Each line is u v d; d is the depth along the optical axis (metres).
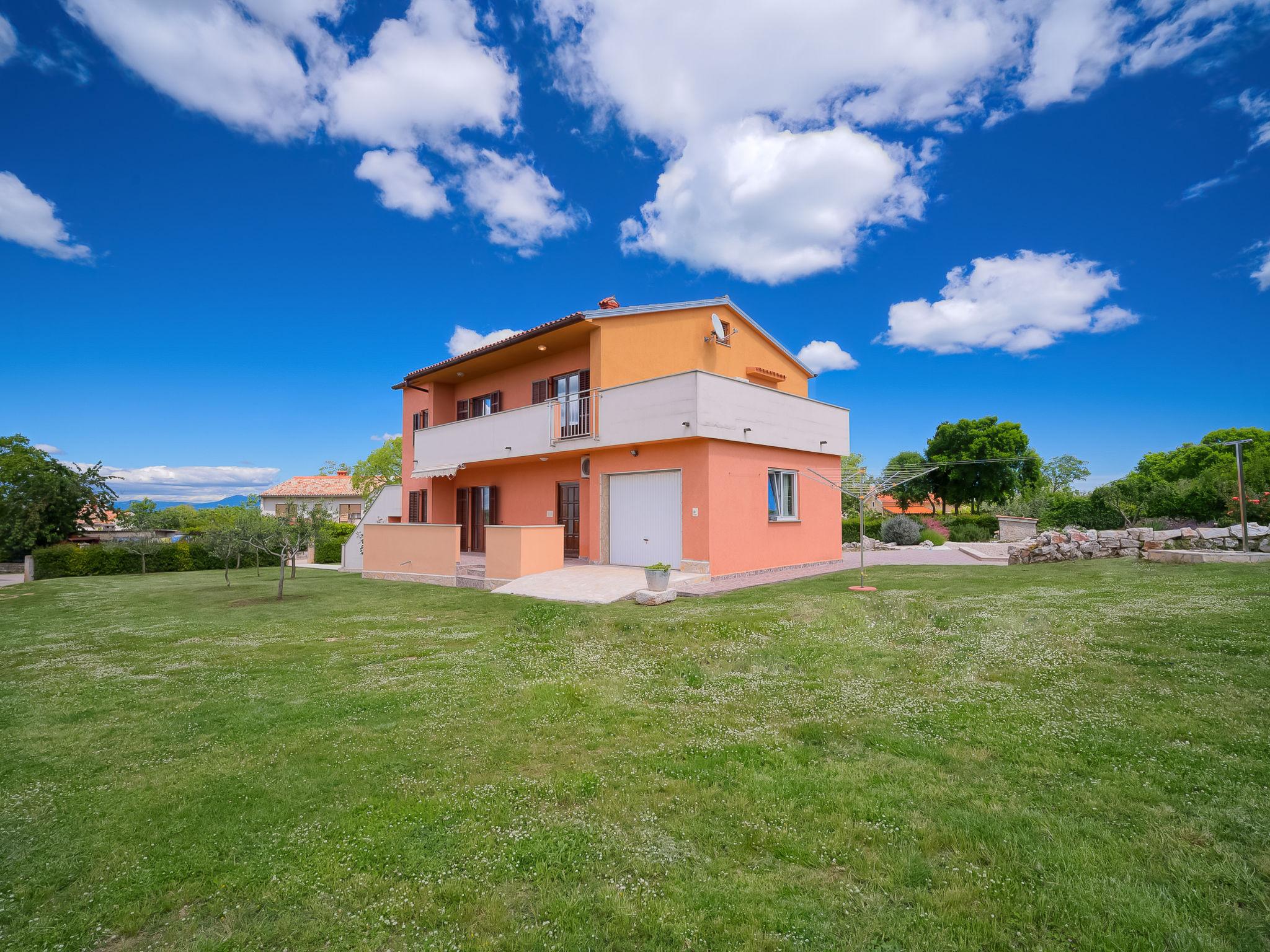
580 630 9.02
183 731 5.18
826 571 16.59
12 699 6.26
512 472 21.22
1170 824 3.15
